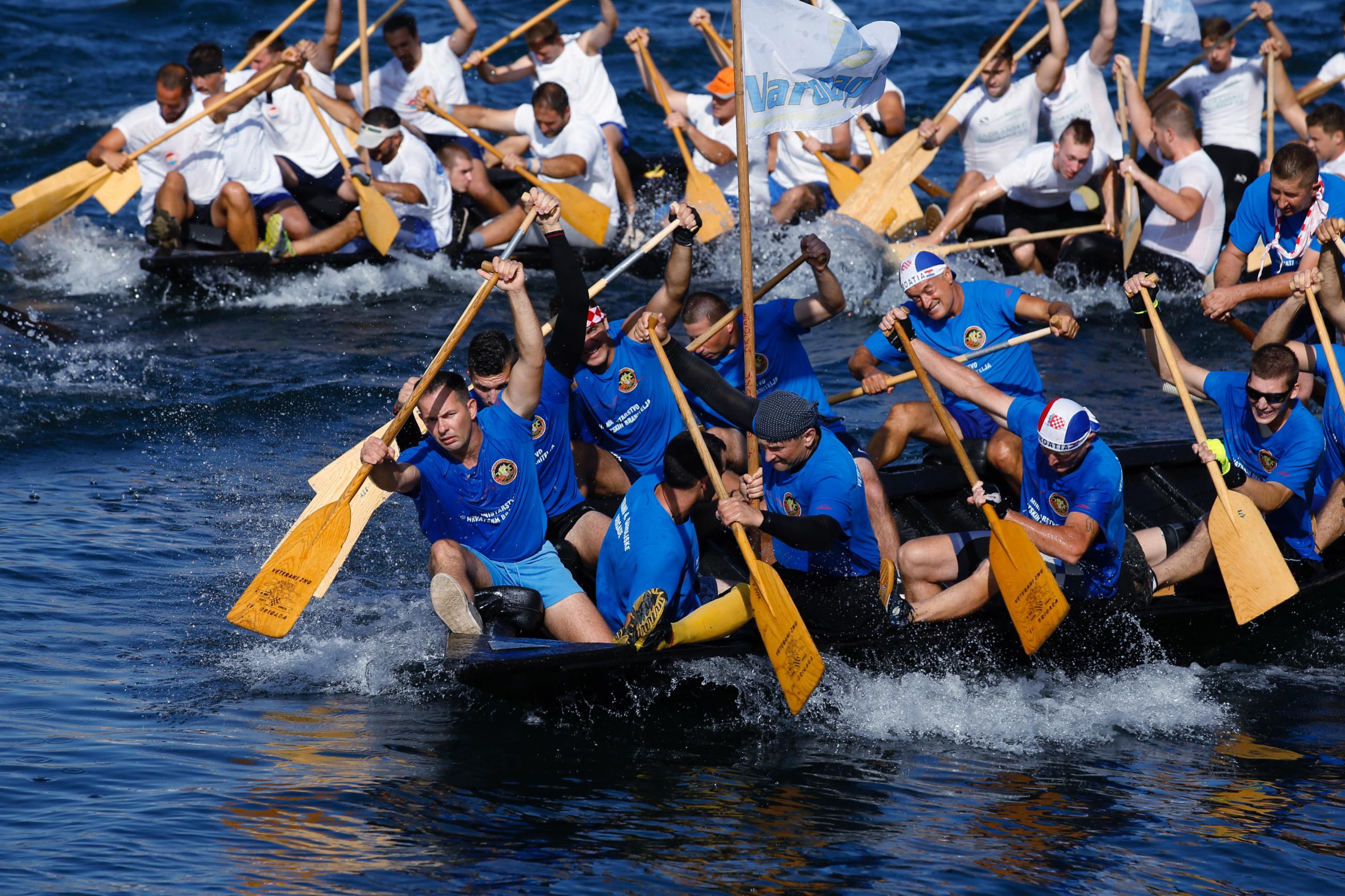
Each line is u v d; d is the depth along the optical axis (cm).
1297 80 6538
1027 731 1988
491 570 2142
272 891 1476
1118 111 4653
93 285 4088
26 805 1625
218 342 3666
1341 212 2825
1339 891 1537
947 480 2569
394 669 2094
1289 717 2056
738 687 2030
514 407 2116
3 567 2341
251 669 2077
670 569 1983
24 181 4947
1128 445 2695
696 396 2448
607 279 2364
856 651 2066
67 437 3005
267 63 4288
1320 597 2398
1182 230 4019
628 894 1496
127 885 1470
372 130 4034
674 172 4709
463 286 4225
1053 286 4175
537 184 4072
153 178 4141
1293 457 2341
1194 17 4359
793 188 4494
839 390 3456
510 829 1638
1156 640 2245
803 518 1995
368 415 3216
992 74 4325
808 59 2302
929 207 4328
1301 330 2795
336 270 4134
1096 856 1605
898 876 1547
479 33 6781
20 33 6500
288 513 2684
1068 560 2089
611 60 6525
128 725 1864
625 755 1864
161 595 2316
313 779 1741
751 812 1703
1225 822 1700
